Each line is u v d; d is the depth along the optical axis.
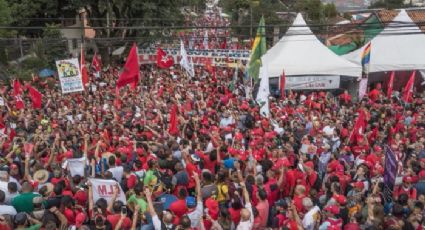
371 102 21.20
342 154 12.70
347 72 26.47
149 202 7.81
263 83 18.30
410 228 8.10
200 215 8.09
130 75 16.83
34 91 18.83
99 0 42.56
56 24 44.72
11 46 35.97
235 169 9.99
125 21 43.56
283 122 16.39
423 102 21.30
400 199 9.27
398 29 29.22
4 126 15.56
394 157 10.19
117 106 19.61
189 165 9.99
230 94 23.30
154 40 41.84
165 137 13.66
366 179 10.77
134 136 13.37
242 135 14.34
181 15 45.97
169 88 24.66
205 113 17.62
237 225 8.06
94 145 12.28
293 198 9.44
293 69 26.09
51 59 37.78
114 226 7.63
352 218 8.37
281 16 66.88
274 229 8.32
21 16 41.22
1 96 20.66
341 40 42.16
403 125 16.08
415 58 28.45
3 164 10.52
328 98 22.66
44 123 15.30
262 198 8.55
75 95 22.75
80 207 8.32
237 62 33.47
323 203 9.65
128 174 9.67
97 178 8.89
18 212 7.98
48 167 10.64
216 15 93.56
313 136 14.59
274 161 11.07
